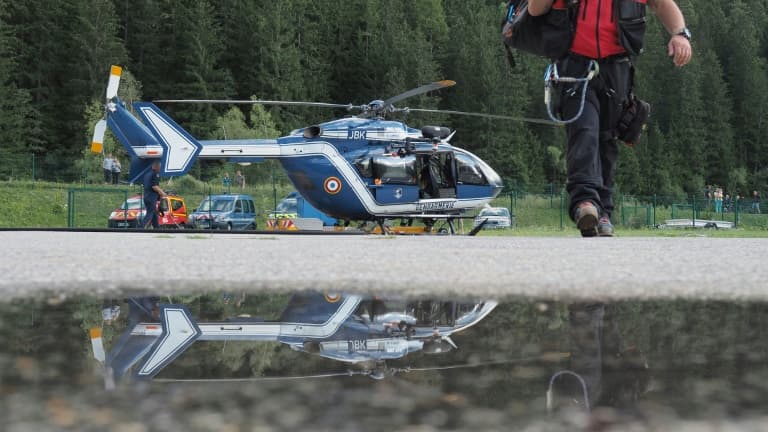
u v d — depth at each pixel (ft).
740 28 293.23
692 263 7.04
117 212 67.00
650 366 2.06
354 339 2.67
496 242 12.94
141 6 214.28
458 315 3.36
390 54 233.35
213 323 3.14
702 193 245.45
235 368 2.01
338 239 15.10
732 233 70.85
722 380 1.83
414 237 17.06
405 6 273.95
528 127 256.73
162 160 35.55
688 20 303.07
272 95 214.48
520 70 231.30
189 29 207.21
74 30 189.67
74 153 181.47
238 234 26.53
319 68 233.55
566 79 13.26
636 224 129.59
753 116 277.23
